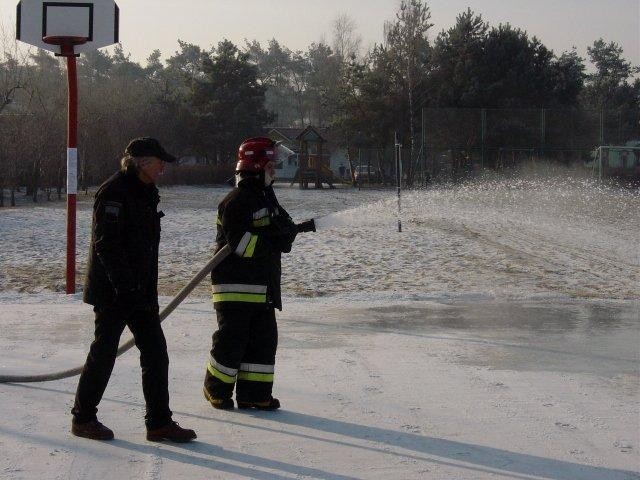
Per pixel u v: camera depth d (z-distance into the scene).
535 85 49.75
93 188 43.62
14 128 32.09
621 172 37.78
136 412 5.48
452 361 7.02
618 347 7.61
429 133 40.12
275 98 126.31
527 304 9.94
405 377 6.46
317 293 10.81
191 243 17.31
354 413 5.50
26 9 10.54
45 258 14.56
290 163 73.00
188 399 5.82
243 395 5.54
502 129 39.53
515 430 5.18
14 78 36.66
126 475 4.36
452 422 5.33
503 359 7.11
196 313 9.12
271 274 5.48
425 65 51.84
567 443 4.95
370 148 52.81
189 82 62.59
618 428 5.25
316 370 6.65
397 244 16.92
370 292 10.80
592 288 11.29
